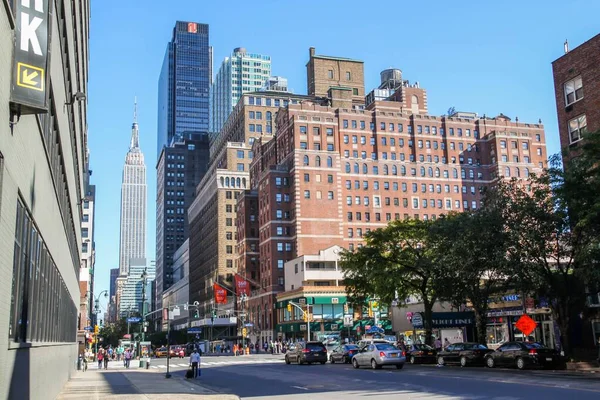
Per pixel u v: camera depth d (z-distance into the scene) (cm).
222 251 15612
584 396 1897
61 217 2608
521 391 2119
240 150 16462
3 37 1075
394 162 13138
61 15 1948
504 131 13838
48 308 2086
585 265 3067
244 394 2536
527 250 3453
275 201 12062
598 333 4016
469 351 3962
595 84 4169
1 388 1112
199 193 18862
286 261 11844
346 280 5538
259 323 12219
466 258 3712
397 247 5150
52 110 1881
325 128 12544
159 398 2348
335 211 11900
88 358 8788
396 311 6600
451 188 13475
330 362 5412
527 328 3572
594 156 2975
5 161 1097
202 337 15562
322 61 16525
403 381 2816
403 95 14725
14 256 1265
